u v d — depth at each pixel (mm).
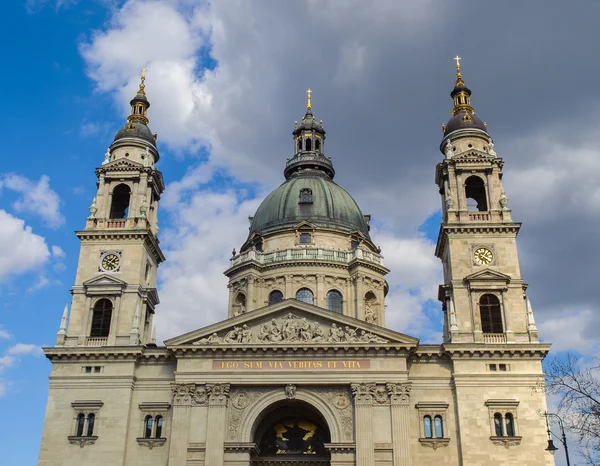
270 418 78875
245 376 74500
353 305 97000
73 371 77250
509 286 80000
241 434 72875
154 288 84938
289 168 116312
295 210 105812
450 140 89375
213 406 73438
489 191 85312
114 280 81375
